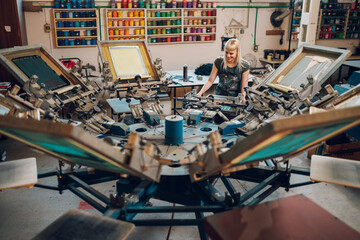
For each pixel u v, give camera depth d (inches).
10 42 218.4
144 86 130.9
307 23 226.7
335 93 103.8
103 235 53.4
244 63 136.4
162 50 318.3
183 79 211.8
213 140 58.4
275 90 134.9
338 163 81.0
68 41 284.8
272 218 51.1
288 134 46.5
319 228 49.1
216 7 316.8
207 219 51.1
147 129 106.8
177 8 298.8
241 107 121.3
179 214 112.0
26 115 81.3
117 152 53.1
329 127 49.8
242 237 47.3
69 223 56.0
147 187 85.9
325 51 131.6
